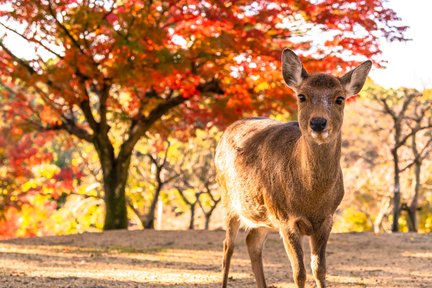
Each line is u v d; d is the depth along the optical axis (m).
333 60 14.55
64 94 15.23
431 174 29.42
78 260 11.55
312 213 6.28
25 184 24.33
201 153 26.66
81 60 14.56
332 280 9.44
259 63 14.84
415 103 24.56
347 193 30.38
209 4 14.24
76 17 13.95
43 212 27.38
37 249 13.13
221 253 12.63
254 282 9.20
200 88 16.36
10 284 8.62
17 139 18.28
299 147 6.26
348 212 33.31
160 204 30.28
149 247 13.42
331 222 6.41
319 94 5.98
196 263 11.27
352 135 29.58
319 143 5.96
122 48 14.38
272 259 11.91
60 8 14.91
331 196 6.24
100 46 14.49
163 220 34.69
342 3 14.30
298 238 6.39
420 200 31.66
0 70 15.39
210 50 14.80
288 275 9.93
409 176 28.89
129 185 27.44
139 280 9.20
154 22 14.77
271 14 14.31
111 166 17.55
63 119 17.62
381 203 30.27
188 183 26.88
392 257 12.08
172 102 16.97
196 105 17.48
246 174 7.15
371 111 28.61
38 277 9.31
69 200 30.80
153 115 17.12
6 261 11.27
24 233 27.11
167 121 17.97
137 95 16.94
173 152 26.22
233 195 7.56
